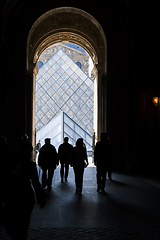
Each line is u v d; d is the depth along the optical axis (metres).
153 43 15.16
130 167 14.90
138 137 15.15
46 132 39.47
